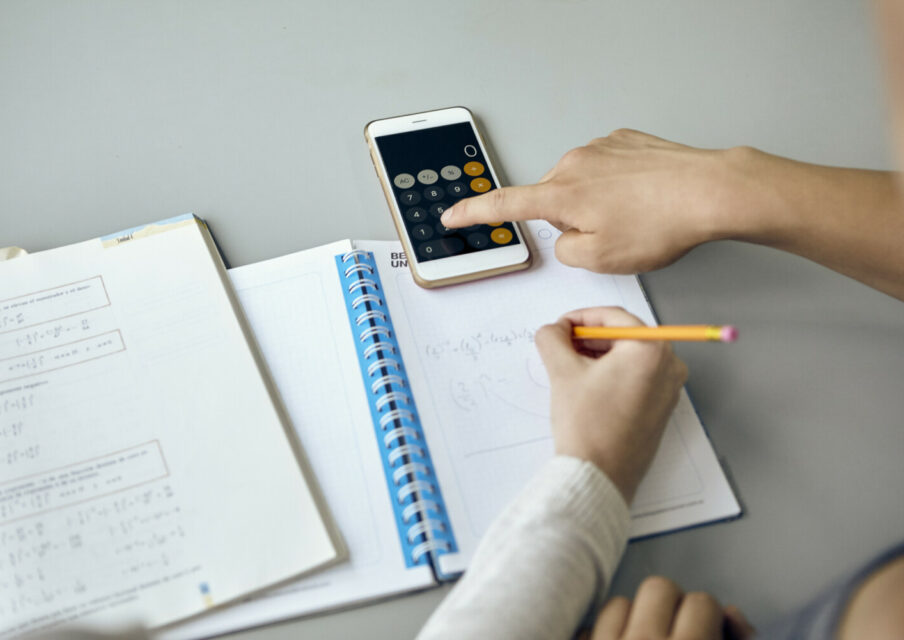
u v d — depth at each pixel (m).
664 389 0.49
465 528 0.49
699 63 0.73
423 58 0.73
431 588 0.47
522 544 0.42
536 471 0.50
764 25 0.75
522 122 0.69
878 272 0.55
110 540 0.47
